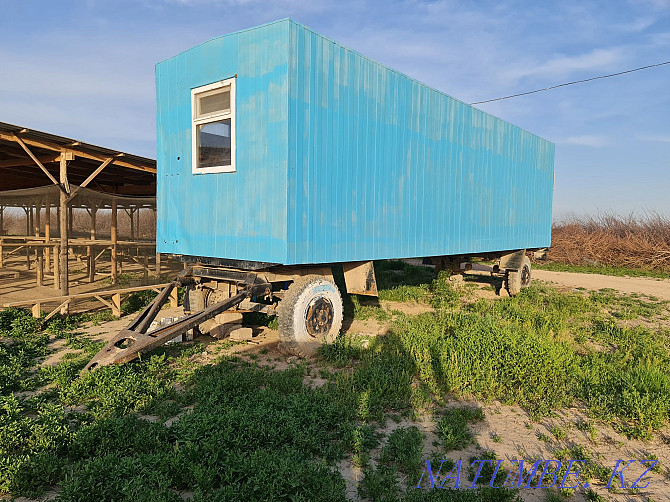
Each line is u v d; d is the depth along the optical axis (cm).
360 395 498
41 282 1141
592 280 1788
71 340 706
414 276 1669
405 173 797
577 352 718
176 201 732
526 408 513
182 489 336
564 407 517
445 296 1205
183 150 713
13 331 720
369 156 715
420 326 813
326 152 634
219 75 648
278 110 579
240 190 635
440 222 904
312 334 682
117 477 319
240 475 327
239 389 500
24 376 551
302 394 487
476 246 1039
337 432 422
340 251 668
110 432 388
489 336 662
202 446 361
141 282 1109
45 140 812
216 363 629
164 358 630
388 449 393
